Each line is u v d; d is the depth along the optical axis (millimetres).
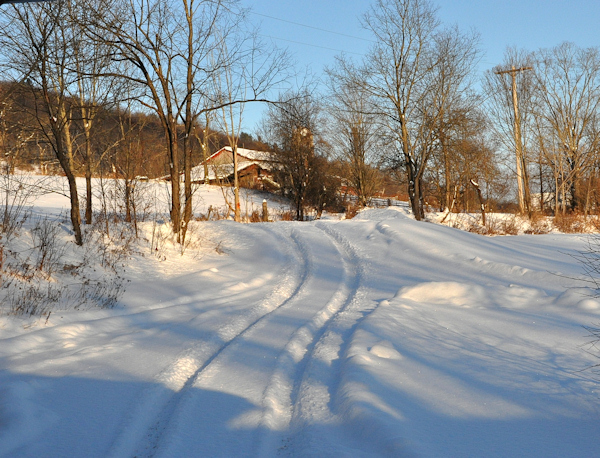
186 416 3891
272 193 45094
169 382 4727
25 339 6031
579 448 3086
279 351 5762
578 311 6832
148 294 9805
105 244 13328
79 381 4707
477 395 4066
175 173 15406
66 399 4246
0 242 10398
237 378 4832
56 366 5145
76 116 15070
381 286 10000
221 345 6152
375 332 5984
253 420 3832
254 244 16453
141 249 14141
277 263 13820
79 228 12531
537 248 14836
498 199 45062
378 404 3695
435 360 5047
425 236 14570
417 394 4098
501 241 16484
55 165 19750
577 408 3750
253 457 3213
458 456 2971
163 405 4238
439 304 8023
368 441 3238
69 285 9602
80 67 13281
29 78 11375
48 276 9633
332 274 11805
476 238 15906
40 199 25031
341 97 32125
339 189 43562
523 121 36031
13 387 4160
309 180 33906
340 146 40406
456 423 3518
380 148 31609
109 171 16547
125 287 10281
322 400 4137
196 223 19219
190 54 15344
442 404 3883
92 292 9297
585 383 4270
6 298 7824
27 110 11922
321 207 35219
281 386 4637
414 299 8422
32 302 7754
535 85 37000
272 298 9422
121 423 3781
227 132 27828
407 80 29125
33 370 4965
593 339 5535
